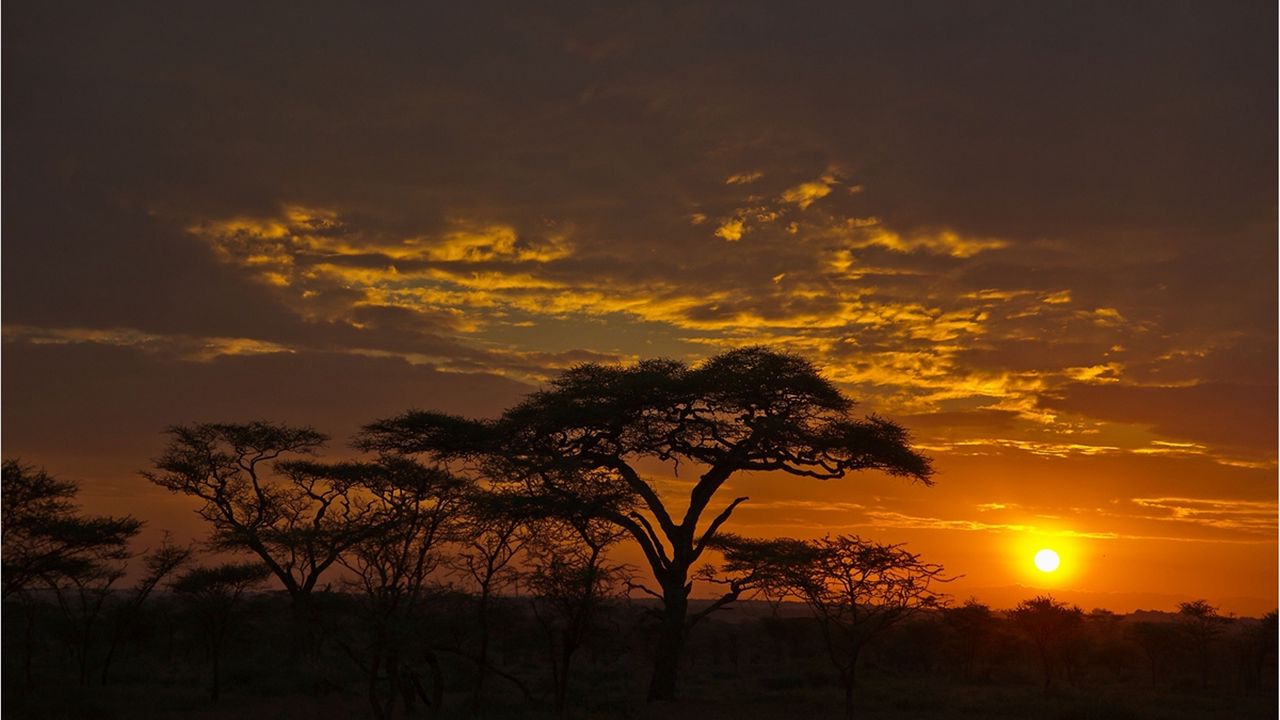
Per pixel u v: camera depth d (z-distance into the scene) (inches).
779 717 1245.1
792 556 1167.6
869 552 1095.6
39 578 1478.8
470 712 1230.3
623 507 1454.2
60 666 1988.2
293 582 1660.9
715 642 3014.3
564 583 1224.8
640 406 1513.3
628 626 2262.6
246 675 1726.1
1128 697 1653.5
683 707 1338.6
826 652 2827.3
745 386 1482.5
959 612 2506.2
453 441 1557.6
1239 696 1819.6
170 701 1427.2
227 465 1788.9
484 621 1258.0
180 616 2309.3
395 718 1178.0
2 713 1181.1
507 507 1268.5
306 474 1724.9
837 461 1537.9
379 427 1556.3
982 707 1390.3
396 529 1050.1
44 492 1346.0
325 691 1565.0
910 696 1504.7
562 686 1270.9
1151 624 2568.9
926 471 1563.7
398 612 1087.0
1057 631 2207.2
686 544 1488.7
